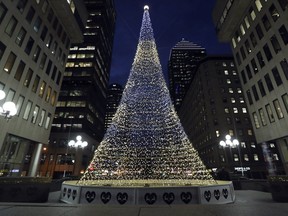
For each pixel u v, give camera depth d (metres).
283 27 22.50
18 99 22.73
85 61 64.50
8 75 21.00
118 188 10.69
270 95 25.22
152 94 19.59
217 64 66.88
